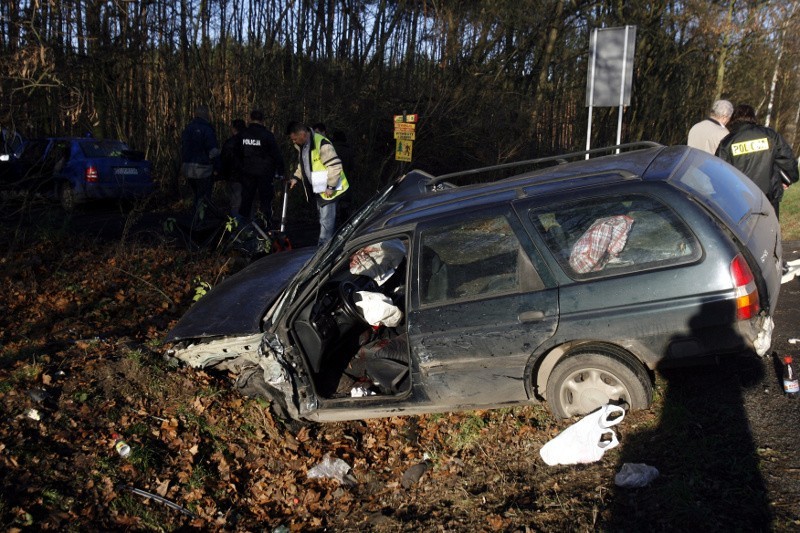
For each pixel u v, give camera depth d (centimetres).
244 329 464
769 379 441
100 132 1477
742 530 303
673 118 2492
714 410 410
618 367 383
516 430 439
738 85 2586
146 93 1570
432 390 426
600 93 847
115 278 730
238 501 418
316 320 471
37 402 447
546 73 1858
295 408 457
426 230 423
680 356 375
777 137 599
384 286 522
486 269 407
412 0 1672
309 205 1338
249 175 984
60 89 865
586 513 339
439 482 414
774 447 364
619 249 382
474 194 441
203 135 989
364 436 475
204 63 1589
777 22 2012
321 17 1605
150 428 450
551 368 411
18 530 349
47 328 590
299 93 1503
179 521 391
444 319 412
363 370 485
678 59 2197
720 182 416
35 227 862
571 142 2011
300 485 430
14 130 838
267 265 599
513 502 367
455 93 1510
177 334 488
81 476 397
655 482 350
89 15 934
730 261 361
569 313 386
